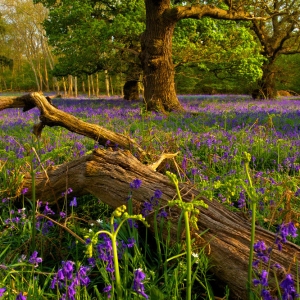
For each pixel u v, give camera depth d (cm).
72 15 2055
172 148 563
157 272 241
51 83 7850
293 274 200
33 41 6000
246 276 217
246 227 241
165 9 1366
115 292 213
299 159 583
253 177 437
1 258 272
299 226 291
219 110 1451
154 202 279
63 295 178
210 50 1748
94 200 385
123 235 270
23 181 381
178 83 5078
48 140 652
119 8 2184
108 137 479
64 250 285
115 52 2073
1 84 7750
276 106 1759
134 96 2516
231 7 1368
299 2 1948
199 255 237
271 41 2834
